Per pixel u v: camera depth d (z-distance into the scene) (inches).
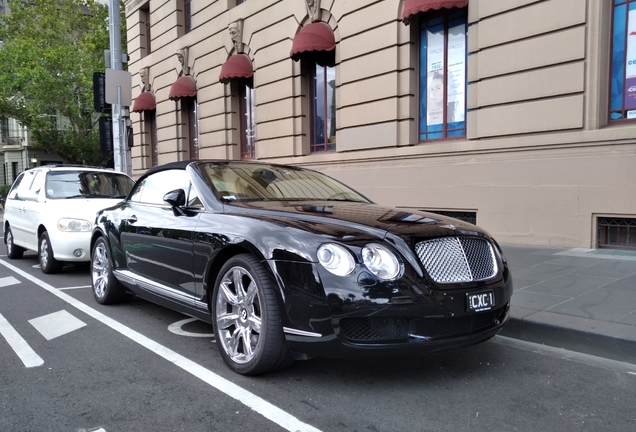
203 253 155.3
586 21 291.1
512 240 330.0
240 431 110.3
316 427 111.3
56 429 112.0
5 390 134.3
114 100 481.4
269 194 178.1
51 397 129.3
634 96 287.0
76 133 1210.6
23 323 201.0
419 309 121.0
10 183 1697.8
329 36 446.0
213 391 131.3
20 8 1148.5
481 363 151.6
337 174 453.4
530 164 319.0
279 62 513.0
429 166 376.2
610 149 286.0
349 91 435.8
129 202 220.1
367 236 127.7
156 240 181.6
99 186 343.0
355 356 120.6
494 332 137.4
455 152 358.0
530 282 226.5
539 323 169.6
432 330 124.0
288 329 126.9
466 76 364.8
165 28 727.1
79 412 120.4
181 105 707.4
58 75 1120.8
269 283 131.8
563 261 268.2
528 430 109.8
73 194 329.4
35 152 1659.7
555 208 309.4
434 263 128.1
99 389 134.2
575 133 297.3
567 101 299.9
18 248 382.6
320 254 124.2
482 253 140.8
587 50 291.7
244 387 133.3
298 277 125.1
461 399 125.8
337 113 451.5
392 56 396.5
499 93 331.0
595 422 113.4
